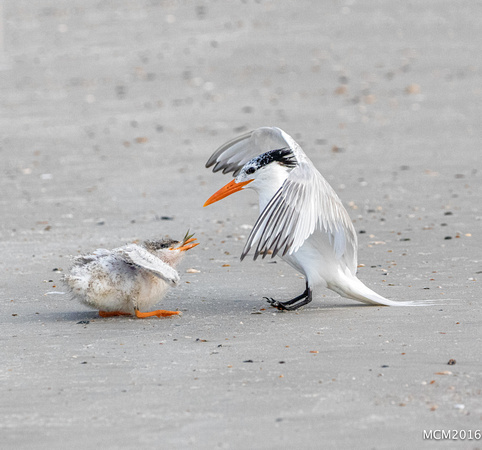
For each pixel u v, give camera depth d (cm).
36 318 1038
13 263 1355
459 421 651
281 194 968
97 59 3816
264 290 1171
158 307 1083
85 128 2797
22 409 708
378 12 4234
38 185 2083
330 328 944
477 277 1176
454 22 3991
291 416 670
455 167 2131
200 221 1673
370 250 1390
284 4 4544
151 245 1068
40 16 4781
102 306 1025
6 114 3041
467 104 2902
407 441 620
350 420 659
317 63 3522
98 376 789
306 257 1038
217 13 4469
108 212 1778
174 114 2948
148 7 4772
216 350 866
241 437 634
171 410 693
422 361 801
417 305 1036
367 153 2333
